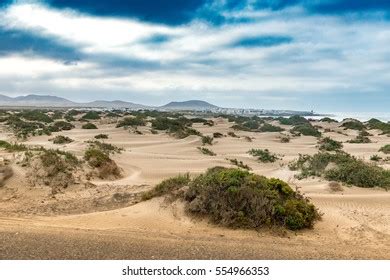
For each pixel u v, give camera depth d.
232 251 8.73
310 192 16.48
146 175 20.73
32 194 15.09
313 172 19.67
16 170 16.17
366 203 14.55
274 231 10.84
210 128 54.59
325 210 13.25
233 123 66.12
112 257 7.90
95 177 18.33
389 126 57.16
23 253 7.80
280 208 11.23
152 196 13.02
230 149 35.19
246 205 11.29
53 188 15.74
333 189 16.77
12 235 9.01
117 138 38.59
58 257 7.71
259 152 30.64
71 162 17.89
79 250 8.17
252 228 10.95
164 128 47.03
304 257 8.55
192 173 21.06
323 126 67.88
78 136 39.06
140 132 43.00
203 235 10.36
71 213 12.98
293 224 11.09
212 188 11.70
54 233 9.48
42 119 56.53
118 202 14.36
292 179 19.47
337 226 11.70
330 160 20.42
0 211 12.73
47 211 13.09
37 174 16.16
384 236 10.91
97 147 27.06
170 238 9.76
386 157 28.27
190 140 37.97
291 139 44.75
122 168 22.00
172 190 12.83
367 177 17.69
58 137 33.41
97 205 14.03
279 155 31.58
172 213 11.84
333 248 9.62
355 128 59.09
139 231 10.42
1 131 41.12
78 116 73.31
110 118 63.94
